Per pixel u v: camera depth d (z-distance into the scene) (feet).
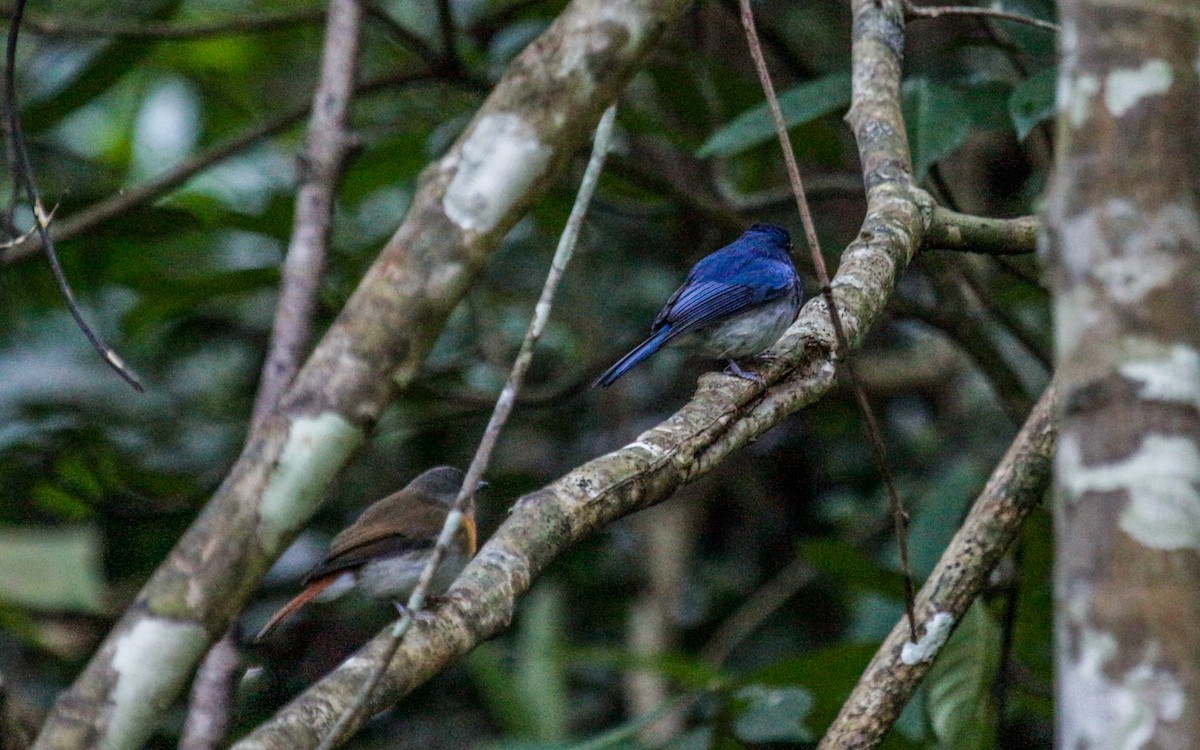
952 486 38.86
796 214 53.83
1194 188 12.80
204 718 18.01
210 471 47.57
